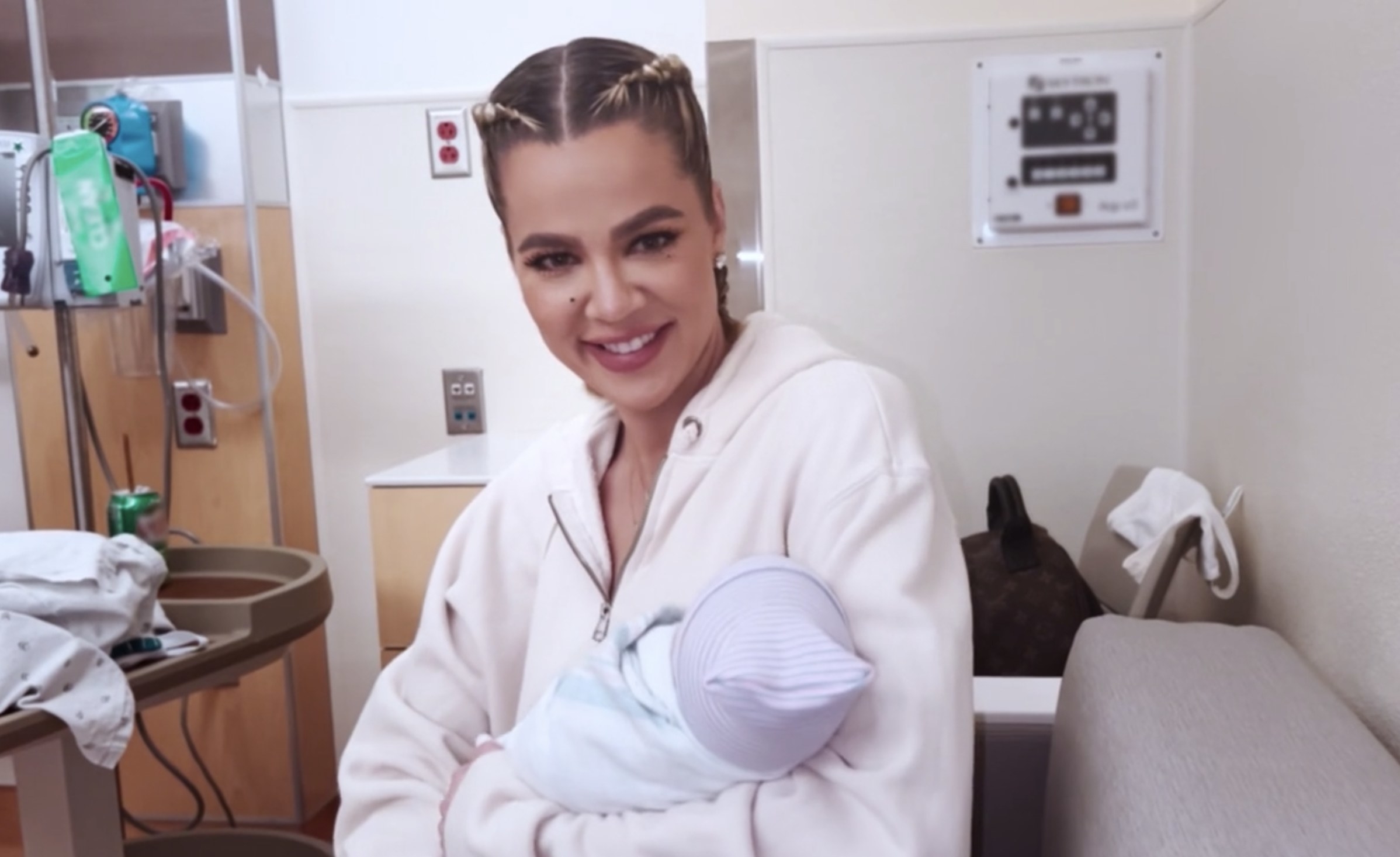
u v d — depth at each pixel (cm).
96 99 223
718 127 184
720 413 88
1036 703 121
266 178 229
